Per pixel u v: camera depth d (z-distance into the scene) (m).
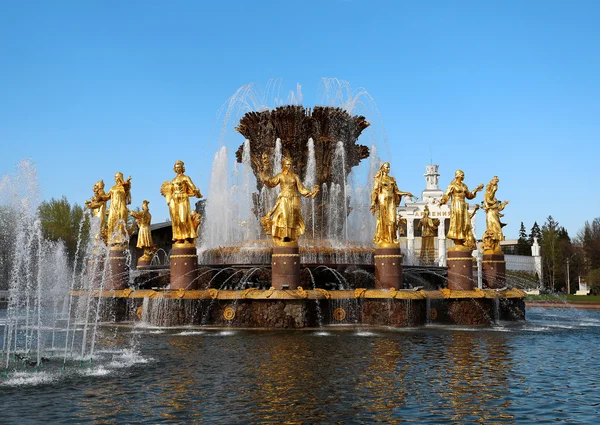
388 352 13.88
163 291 20.81
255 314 19.45
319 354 13.50
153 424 7.77
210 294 19.89
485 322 22.03
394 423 7.82
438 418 8.05
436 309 21.77
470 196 23.47
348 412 8.35
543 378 10.88
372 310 20.17
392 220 21.20
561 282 88.19
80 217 63.41
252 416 8.14
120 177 23.53
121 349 14.52
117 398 9.23
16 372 11.41
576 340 16.97
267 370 11.46
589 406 8.77
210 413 8.30
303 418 8.04
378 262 21.20
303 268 21.38
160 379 10.66
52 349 15.07
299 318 19.14
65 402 9.00
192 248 21.31
